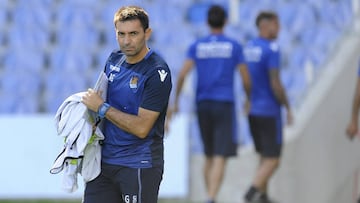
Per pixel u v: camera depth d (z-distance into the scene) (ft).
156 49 134.51
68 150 47.14
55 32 136.46
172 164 104.01
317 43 137.08
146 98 47.01
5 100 125.80
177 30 137.59
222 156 86.17
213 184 85.51
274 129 88.74
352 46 98.22
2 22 136.77
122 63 48.11
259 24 89.20
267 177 88.02
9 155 103.76
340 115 87.25
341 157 84.74
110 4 140.77
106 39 136.87
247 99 88.89
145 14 46.32
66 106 47.67
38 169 103.55
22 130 104.01
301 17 140.05
